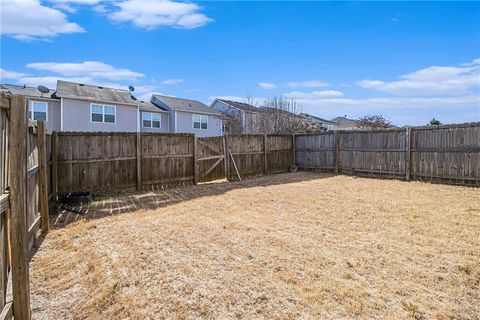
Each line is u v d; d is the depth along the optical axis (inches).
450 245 143.6
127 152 307.9
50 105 644.1
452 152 321.1
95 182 287.9
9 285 81.0
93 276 115.5
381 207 222.1
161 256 133.3
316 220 190.1
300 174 443.5
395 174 374.0
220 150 394.0
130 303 96.9
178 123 842.2
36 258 134.7
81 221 190.9
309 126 776.9
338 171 440.1
